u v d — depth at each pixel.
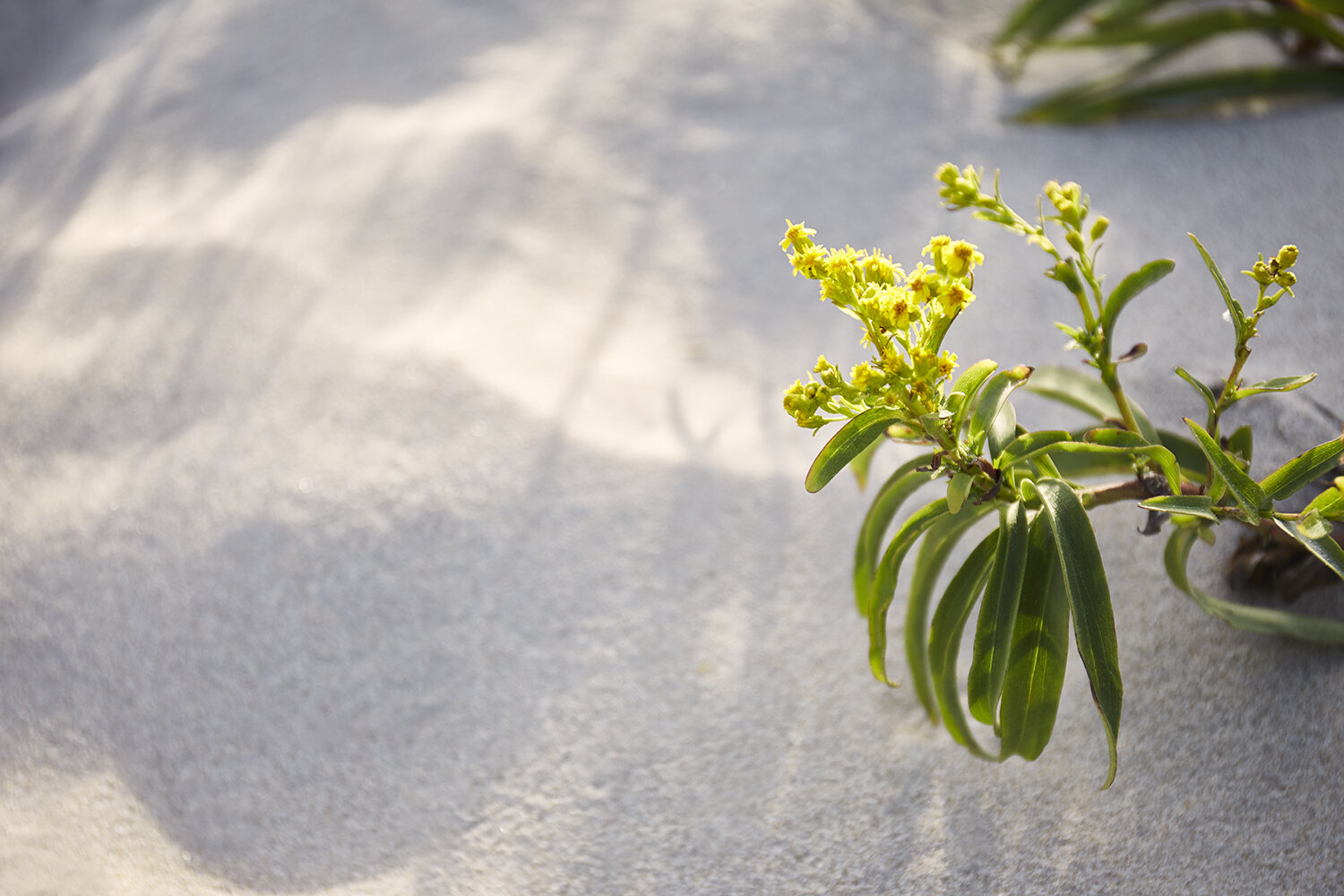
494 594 0.90
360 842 0.83
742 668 0.87
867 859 0.80
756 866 0.81
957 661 0.86
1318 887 0.77
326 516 0.93
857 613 0.88
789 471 0.94
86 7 1.81
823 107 1.28
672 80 1.33
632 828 0.82
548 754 0.85
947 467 0.74
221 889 0.82
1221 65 1.30
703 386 0.99
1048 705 0.75
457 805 0.83
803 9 1.41
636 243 1.14
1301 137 1.13
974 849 0.80
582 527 0.92
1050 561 0.75
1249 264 0.99
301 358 1.00
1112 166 1.13
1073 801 0.80
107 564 0.93
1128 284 0.75
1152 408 0.92
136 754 0.86
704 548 0.91
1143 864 0.78
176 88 1.43
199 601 0.91
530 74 1.35
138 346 1.04
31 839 0.83
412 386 0.98
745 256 1.12
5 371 1.04
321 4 1.53
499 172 1.21
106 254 1.16
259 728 0.86
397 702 0.87
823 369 0.72
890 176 1.17
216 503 0.94
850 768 0.83
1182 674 0.83
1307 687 0.81
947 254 0.71
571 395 0.98
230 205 1.21
